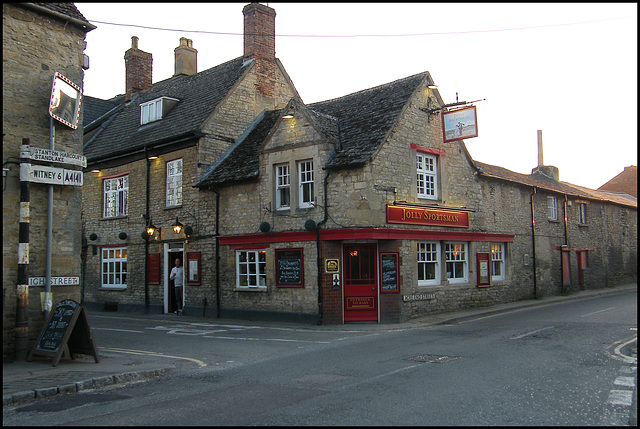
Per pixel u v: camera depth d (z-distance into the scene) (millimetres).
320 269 15836
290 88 23500
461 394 6836
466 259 19094
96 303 22875
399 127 16641
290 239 16625
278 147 17156
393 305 15766
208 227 19078
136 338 13625
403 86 18203
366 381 7727
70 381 8125
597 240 29172
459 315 16875
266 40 22547
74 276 11289
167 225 20469
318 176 16203
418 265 17000
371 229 15203
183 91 23781
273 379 8242
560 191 25578
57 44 11422
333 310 15672
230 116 20547
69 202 11352
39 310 10648
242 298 17938
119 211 22656
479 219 19875
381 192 15672
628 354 9484
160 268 20656
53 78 10898
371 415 6027
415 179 17094
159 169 21016
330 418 5965
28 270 10570
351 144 16422
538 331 12523
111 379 8461
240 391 7500
